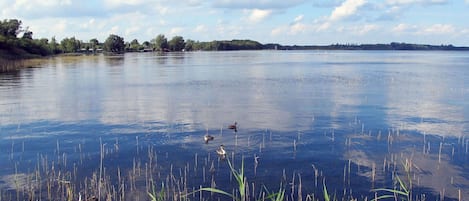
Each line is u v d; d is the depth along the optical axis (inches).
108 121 1196.5
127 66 4042.8
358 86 2063.2
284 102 1536.7
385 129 1079.6
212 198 629.9
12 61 4089.6
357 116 1252.5
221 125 1136.8
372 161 812.6
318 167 776.3
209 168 769.6
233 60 5600.4
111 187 673.6
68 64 4335.6
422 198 631.8
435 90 1875.0
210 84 2212.1
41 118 1243.8
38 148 917.8
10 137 1013.8
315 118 1222.9
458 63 4788.4
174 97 1699.1
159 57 6840.6
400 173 741.3
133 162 805.9
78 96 1738.4
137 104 1513.3
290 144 935.7
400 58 6929.1
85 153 875.4
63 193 645.3
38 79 2532.0
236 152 873.5
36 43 6461.6
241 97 1684.3
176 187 672.4
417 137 997.8
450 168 769.6
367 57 7485.2
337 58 6761.8
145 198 628.7
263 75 2829.7
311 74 2901.1
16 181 702.5
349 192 658.2
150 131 1067.9
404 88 1967.3
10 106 1465.3
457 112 1318.9
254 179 715.4
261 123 1160.2
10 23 6112.2
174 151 884.0
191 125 1139.3
